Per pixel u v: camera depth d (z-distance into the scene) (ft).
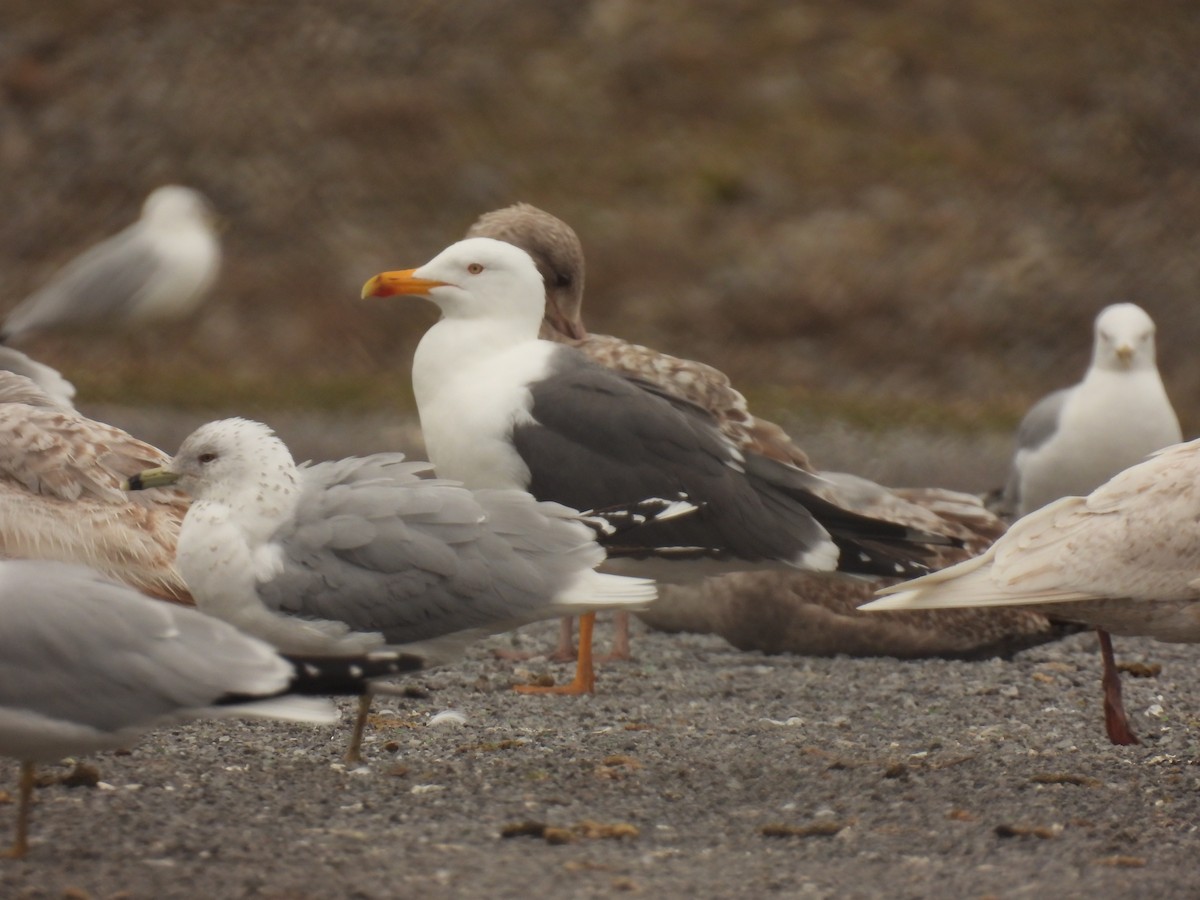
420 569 31.60
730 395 45.88
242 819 28.45
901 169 135.64
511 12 148.56
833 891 25.20
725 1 154.71
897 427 95.35
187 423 92.58
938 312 120.88
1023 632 44.11
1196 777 32.12
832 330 119.55
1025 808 29.86
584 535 32.53
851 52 148.25
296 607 31.55
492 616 31.78
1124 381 53.16
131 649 25.86
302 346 114.93
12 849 26.12
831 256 125.70
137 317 66.54
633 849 27.30
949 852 27.43
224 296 118.01
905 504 46.32
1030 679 42.19
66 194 126.11
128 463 38.99
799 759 33.42
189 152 130.00
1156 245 127.75
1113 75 144.87
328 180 128.67
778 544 38.29
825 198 132.57
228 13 142.82
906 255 126.11
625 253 125.49
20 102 133.18
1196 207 131.64
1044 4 153.89
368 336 116.88
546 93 140.87
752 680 41.96
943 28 151.74
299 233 124.57
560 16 149.69
